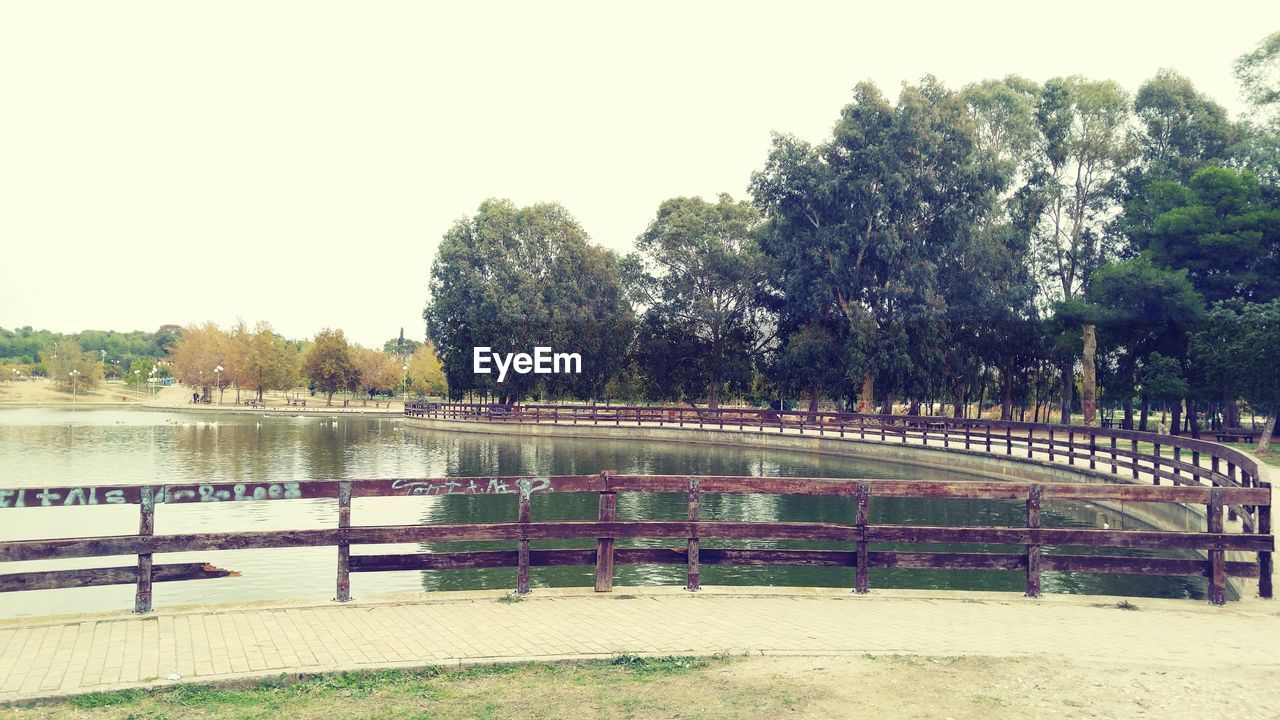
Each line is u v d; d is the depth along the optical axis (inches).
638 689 249.3
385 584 561.0
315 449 1668.3
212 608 341.4
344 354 3649.1
